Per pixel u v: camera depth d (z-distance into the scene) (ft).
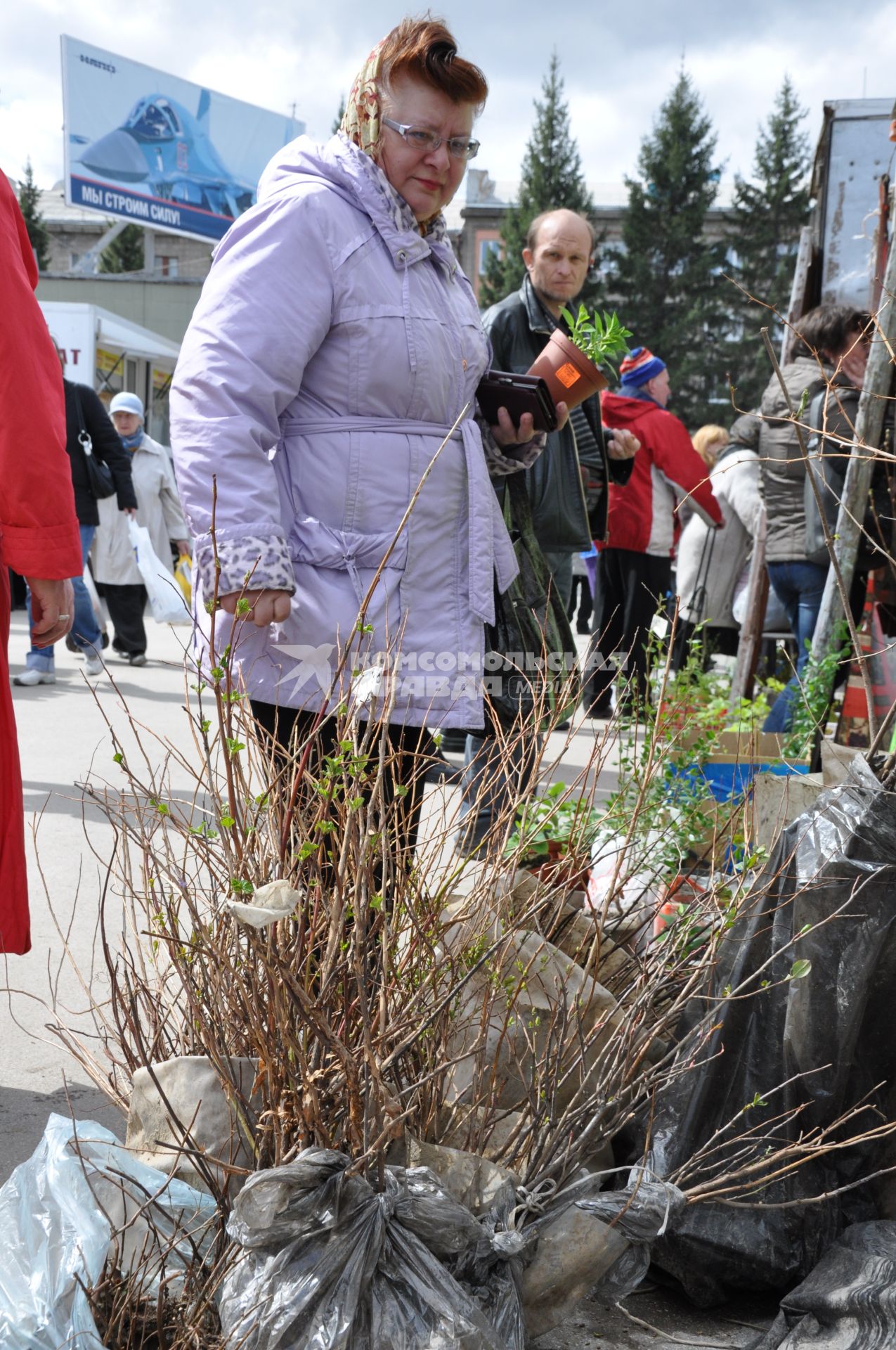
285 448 8.21
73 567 8.58
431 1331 5.41
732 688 21.25
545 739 8.12
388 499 8.14
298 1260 5.49
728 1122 7.24
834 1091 7.00
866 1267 6.56
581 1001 7.16
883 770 7.04
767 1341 6.63
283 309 7.80
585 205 232.53
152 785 7.63
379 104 8.06
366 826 6.31
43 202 264.11
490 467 10.05
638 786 9.93
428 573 8.28
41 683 27.58
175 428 7.80
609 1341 6.83
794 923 7.05
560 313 14.80
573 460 14.34
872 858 6.82
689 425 222.07
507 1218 6.06
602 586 24.75
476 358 8.75
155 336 68.39
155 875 7.04
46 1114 8.82
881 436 12.80
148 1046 7.21
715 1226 7.04
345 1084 5.76
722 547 25.57
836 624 13.58
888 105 21.44
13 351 8.14
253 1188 5.38
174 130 119.96
